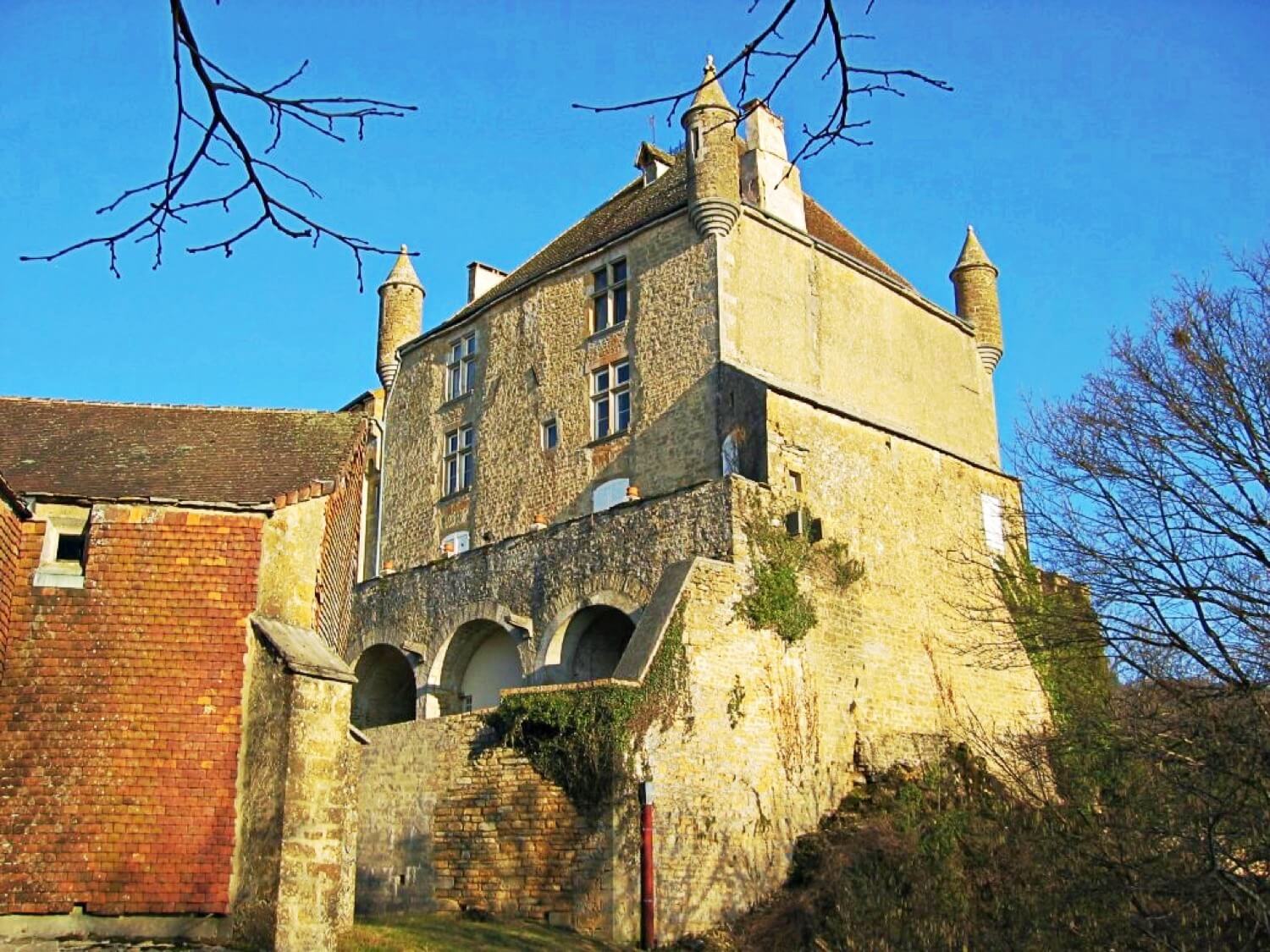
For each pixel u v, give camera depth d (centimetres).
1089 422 1853
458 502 3322
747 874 2097
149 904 1369
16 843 1366
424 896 2158
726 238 2844
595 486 2947
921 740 2572
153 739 1436
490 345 3381
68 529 1531
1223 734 1576
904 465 2820
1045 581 1994
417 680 2891
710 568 2245
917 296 3288
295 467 1681
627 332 2980
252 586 1523
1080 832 1842
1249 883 1555
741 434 2586
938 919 1811
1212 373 1784
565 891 1969
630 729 2005
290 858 1365
